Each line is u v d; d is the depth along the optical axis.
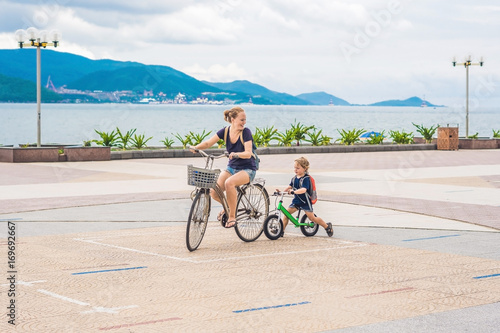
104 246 9.05
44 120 112.12
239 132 9.22
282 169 22.80
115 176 19.84
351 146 34.94
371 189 16.73
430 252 8.78
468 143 38.53
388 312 5.89
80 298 6.27
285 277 7.25
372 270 7.64
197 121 105.94
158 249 8.87
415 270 7.65
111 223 11.20
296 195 9.88
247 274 7.39
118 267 7.68
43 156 25.38
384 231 10.58
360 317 5.73
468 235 10.21
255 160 9.34
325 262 8.09
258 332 5.30
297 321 5.61
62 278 7.08
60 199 14.32
